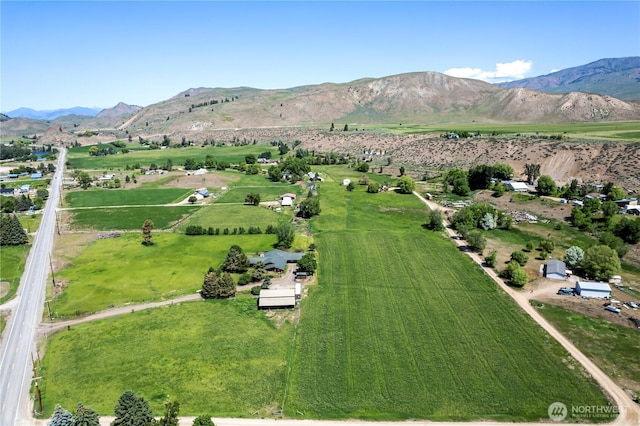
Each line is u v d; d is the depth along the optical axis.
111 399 66.81
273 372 72.44
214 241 133.00
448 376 69.75
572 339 78.50
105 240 136.75
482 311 88.75
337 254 119.88
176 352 78.00
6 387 70.81
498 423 60.31
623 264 111.44
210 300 96.62
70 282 106.88
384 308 90.88
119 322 88.25
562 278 102.69
